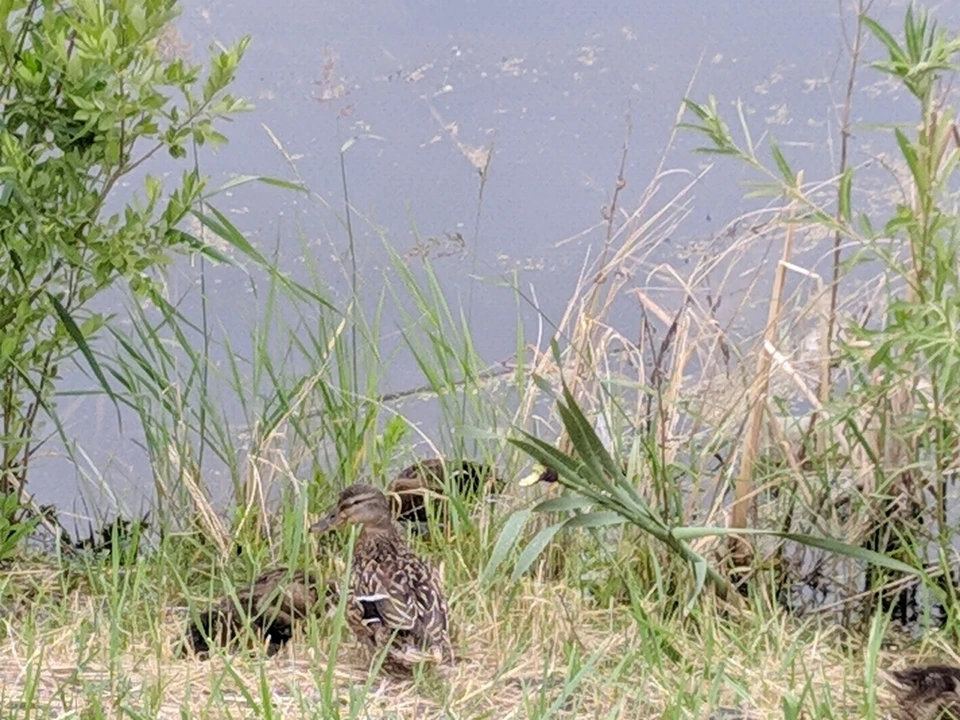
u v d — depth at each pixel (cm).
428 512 1644
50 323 1708
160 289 1641
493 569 1423
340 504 1533
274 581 1456
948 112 1403
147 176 1559
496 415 1753
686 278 1991
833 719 1236
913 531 1596
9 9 1480
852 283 1862
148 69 1486
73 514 1744
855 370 1605
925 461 1557
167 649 1346
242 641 1330
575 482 1453
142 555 1638
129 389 1700
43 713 1185
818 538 1455
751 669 1373
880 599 1504
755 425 1612
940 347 1380
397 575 1364
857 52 1622
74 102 1498
